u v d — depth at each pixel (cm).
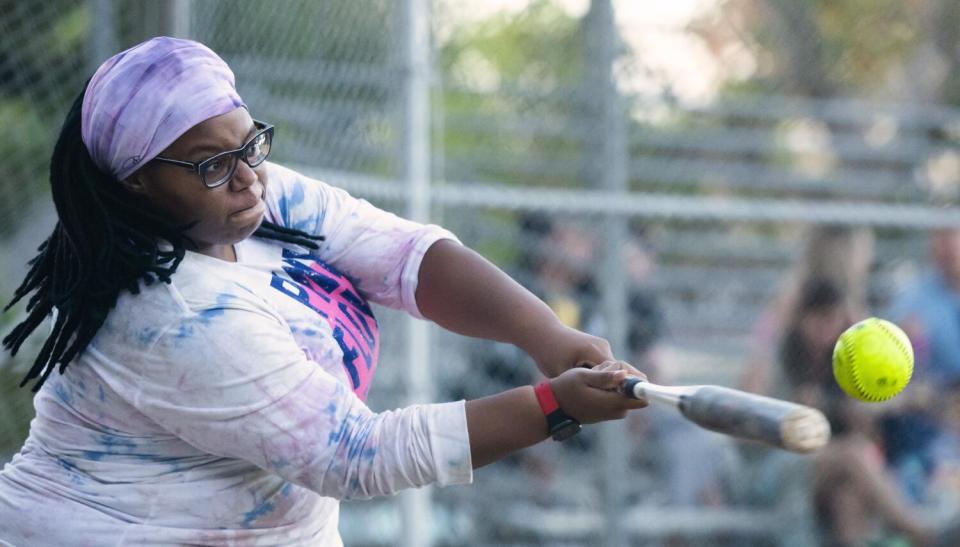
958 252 2559
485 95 2848
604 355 977
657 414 2403
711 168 3119
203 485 943
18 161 1680
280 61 1766
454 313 1034
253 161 908
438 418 894
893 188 3253
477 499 2289
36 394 999
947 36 3844
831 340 2417
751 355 2494
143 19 1542
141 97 875
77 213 897
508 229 2395
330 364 955
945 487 2464
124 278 890
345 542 2033
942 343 2539
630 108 2884
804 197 3189
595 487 2302
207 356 878
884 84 3897
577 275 2323
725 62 3381
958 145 3425
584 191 2523
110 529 941
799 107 3278
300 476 893
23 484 966
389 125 1905
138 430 930
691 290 2811
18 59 1634
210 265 916
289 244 1002
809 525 2373
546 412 891
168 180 888
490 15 2819
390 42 1889
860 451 2386
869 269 2778
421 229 1047
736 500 2403
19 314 1722
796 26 3681
